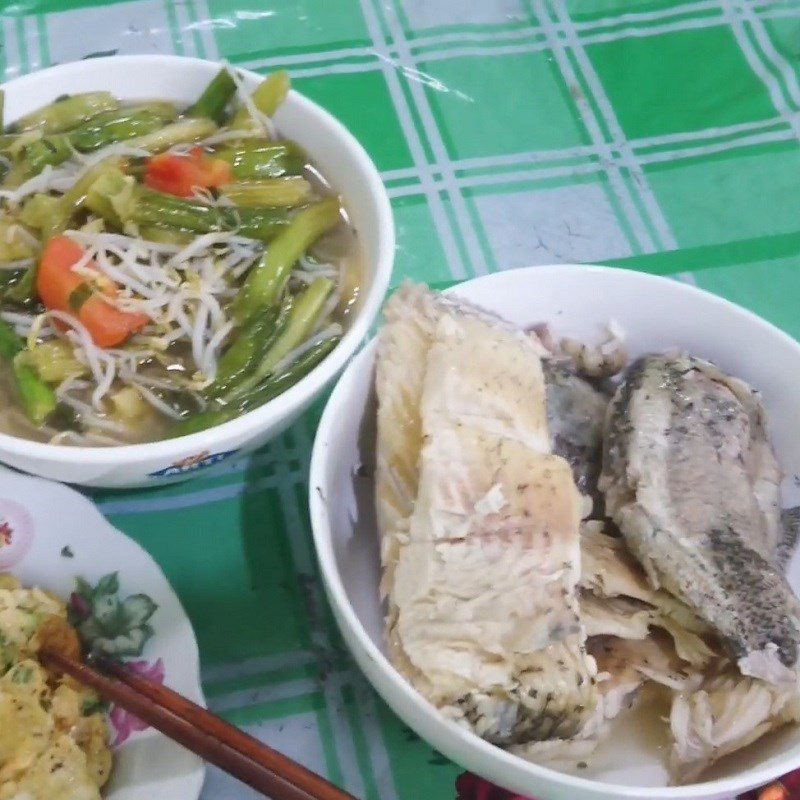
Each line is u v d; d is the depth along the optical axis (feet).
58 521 1.51
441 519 1.40
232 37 2.16
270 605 1.57
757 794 1.44
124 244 1.63
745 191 2.08
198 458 1.49
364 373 1.54
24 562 1.50
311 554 1.62
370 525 1.57
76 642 1.44
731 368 1.65
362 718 1.50
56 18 2.12
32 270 1.61
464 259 1.94
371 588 1.53
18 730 1.36
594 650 1.48
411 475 1.48
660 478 1.50
